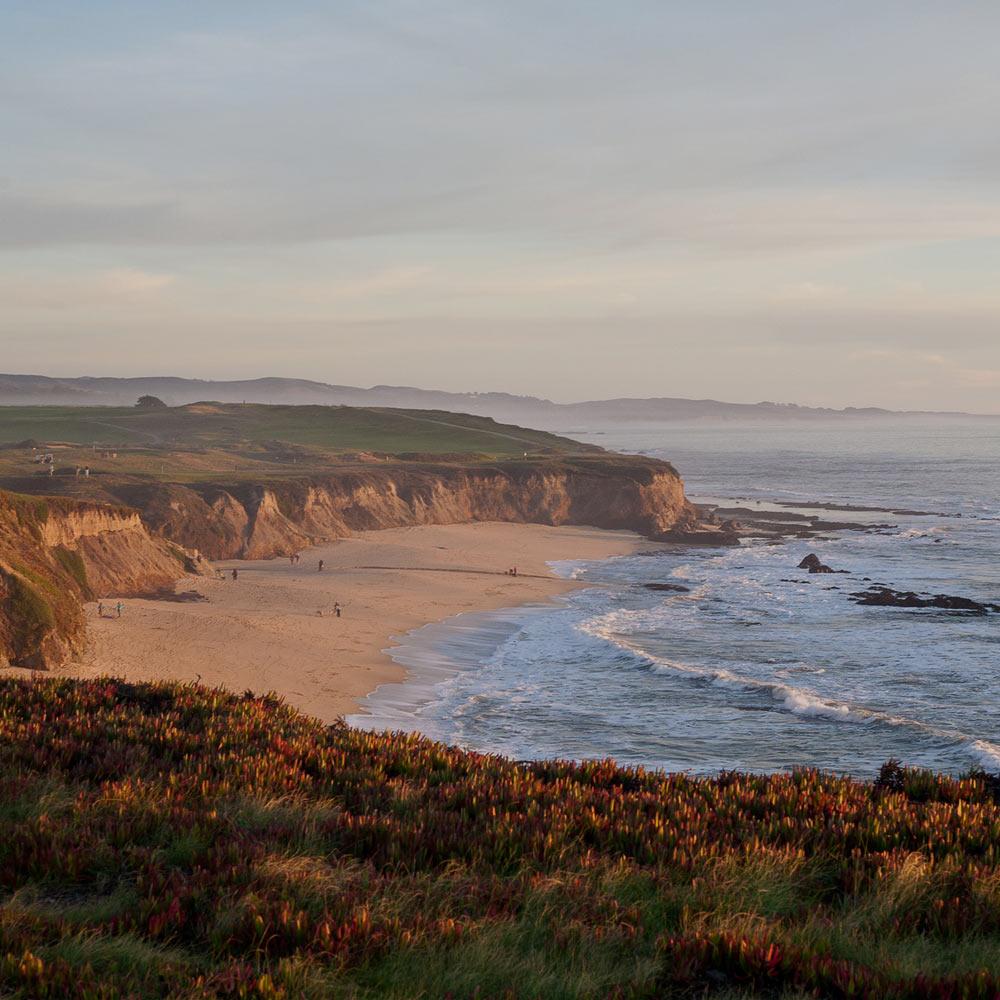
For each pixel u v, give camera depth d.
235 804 13.12
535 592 84.69
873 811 13.97
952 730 42.97
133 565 76.06
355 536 121.62
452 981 8.48
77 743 15.49
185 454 149.75
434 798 14.07
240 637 57.75
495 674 53.34
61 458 134.50
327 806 13.45
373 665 54.31
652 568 102.06
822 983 8.67
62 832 11.18
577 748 39.75
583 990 8.37
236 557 104.19
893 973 8.70
